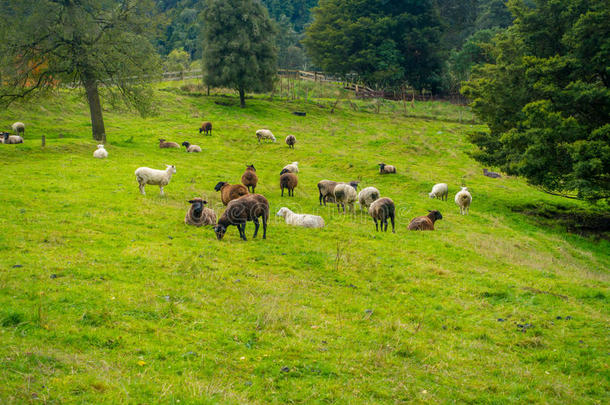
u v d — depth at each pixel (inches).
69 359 273.6
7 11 1278.3
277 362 313.6
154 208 753.0
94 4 1366.9
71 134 1579.7
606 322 433.7
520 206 1182.3
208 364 296.7
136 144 1518.2
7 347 273.7
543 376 336.2
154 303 378.9
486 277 556.1
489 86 1246.9
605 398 310.0
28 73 1309.1
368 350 349.4
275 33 2484.0
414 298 479.2
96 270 443.5
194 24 5669.3
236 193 757.9
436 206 1085.1
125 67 1402.6
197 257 523.2
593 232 1058.1
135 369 277.1
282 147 1707.7
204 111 2236.7
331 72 3526.1
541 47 1190.9
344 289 488.1
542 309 466.0
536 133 1022.4
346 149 1785.2
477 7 5073.8
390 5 3651.6
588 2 1080.2
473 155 1310.3
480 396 301.9
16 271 408.8
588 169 911.0
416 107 2856.8
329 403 271.9
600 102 1002.7
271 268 522.6
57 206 706.2
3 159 1081.4
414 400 287.1
